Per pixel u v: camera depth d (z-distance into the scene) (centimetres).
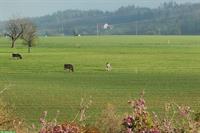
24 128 5019
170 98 18262
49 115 13662
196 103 16450
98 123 5012
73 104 16475
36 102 16912
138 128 4272
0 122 5003
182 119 4566
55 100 17638
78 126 4409
